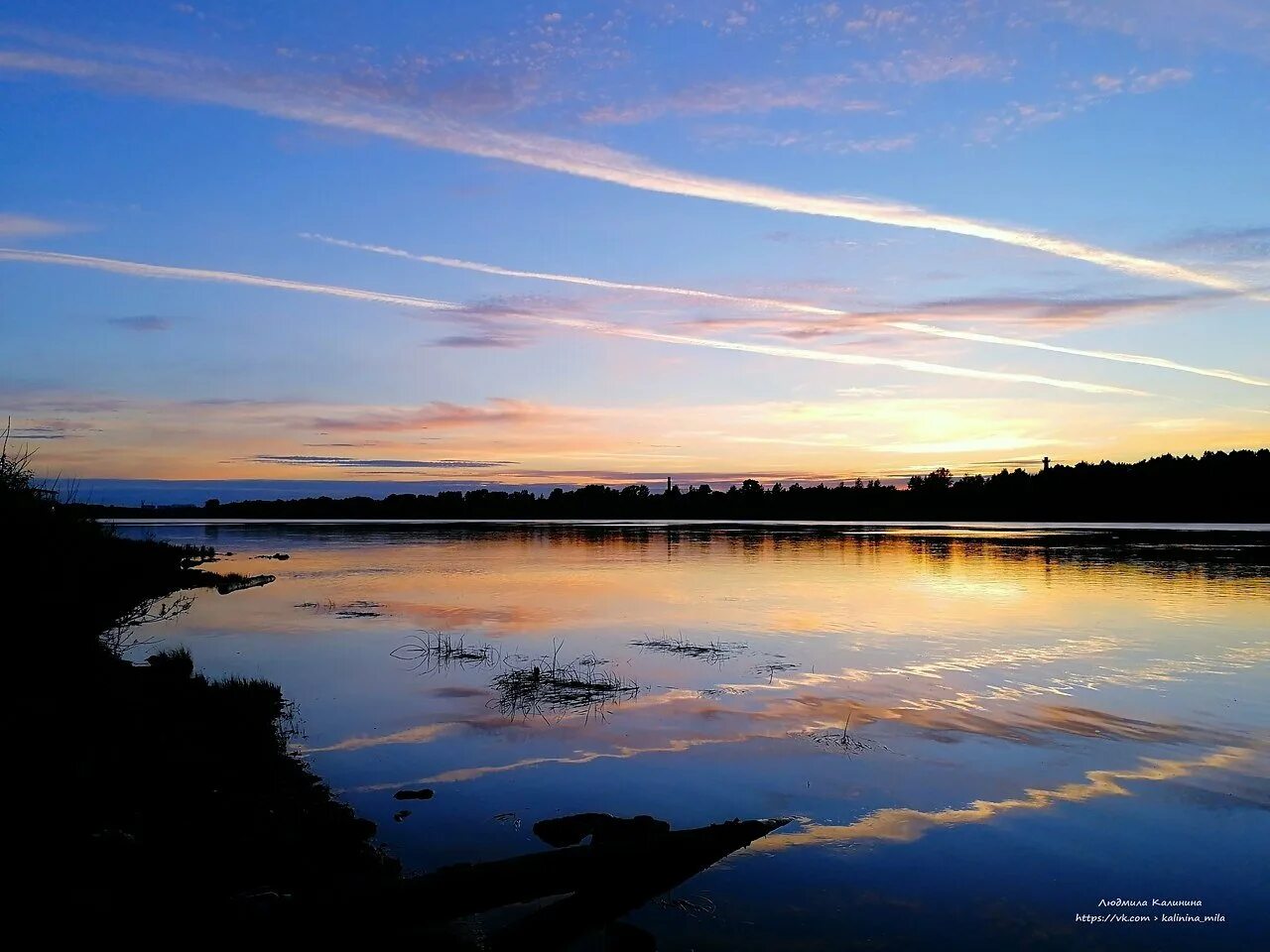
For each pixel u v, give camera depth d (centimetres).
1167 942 749
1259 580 3628
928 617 2641
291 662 1959
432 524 13888
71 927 664
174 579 3769
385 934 727
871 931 769
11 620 1402
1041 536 8006
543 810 1042
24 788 936
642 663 1917
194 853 850
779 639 2250
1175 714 1467
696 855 909
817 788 1121
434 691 1659
